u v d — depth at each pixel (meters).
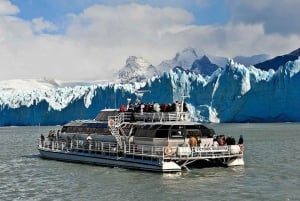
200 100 168.25
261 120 164.62
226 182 37.19
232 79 164.12
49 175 43.16
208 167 45.22
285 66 159.62
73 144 53.53
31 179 41.16
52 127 191.38
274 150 67.25
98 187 36.00
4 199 32.59
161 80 169.25
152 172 42.19
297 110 157.88
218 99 166.38
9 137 121.69
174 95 165.88
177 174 41.16
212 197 31.72
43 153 58.34
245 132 117.31
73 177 41.28
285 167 46.41
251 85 164.62
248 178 39.12
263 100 162.88
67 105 197.75
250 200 30.73
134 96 174.25
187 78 170.38
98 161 48.50
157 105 47.78
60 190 35.34
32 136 125.94
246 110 164.75
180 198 31.52
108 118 49.09
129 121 49.09
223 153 43.81
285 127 141.50
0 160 57.78
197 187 35.16
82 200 31.52
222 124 165.88
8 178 42.09
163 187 35.22
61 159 54.75
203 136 45.19
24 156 62.72
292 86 156.12
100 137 50.69
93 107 188.12
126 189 34.81
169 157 41.03
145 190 34.25
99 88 188.38
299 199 30.91
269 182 37.22
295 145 76.38
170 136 43.22
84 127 54.03
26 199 32.44
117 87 182.75
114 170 44.53
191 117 165.25
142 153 43.31
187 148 41.47
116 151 46.34
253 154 61.25
